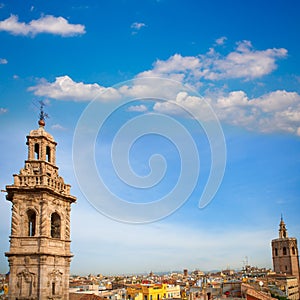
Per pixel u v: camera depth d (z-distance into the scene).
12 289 53.16
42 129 59.41
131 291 117.81
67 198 59.69
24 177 55.97
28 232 55.66
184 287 133.50
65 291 57.47
